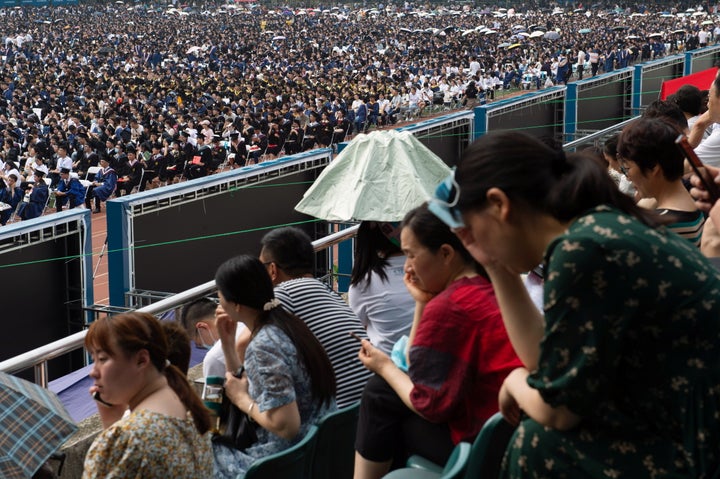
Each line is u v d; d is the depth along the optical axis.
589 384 2.19
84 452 5.44
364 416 3.77
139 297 14.06
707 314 2.15
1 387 4.40
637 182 4.45
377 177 6.26
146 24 116.00
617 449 2.26
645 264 2.14
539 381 2.26
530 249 2.39
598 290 2.15
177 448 3.53
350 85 54.44
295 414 4.27
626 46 72.69
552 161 2.36
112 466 3.45
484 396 3.28
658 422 2.22
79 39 97.56
